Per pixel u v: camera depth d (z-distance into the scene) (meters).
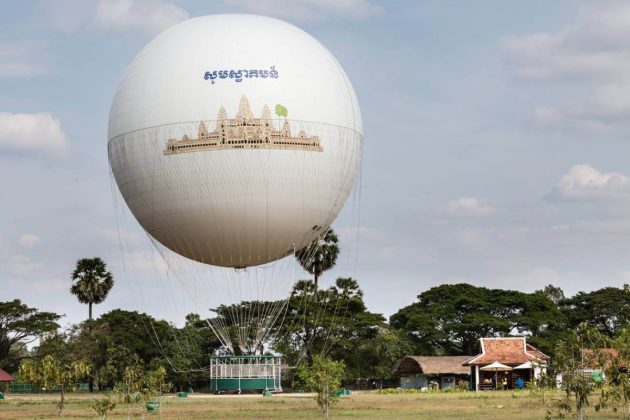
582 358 43.06
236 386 96.69
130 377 58.88
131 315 133.88
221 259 79.31
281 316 124.00
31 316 127.81
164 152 70.75
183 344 122.81
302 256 125.19
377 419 55.06
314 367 60.84
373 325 126.38
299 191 72.50
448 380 109.00
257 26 74.31
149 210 74.38
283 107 70.62
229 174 70.31
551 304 131.25
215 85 70.06
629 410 49.50
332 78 74.50
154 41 75.56
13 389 127.62
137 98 72.06
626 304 133.62
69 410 70.44
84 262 132.50
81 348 120.94
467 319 126.31
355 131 76.50
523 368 99.50
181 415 61.66
